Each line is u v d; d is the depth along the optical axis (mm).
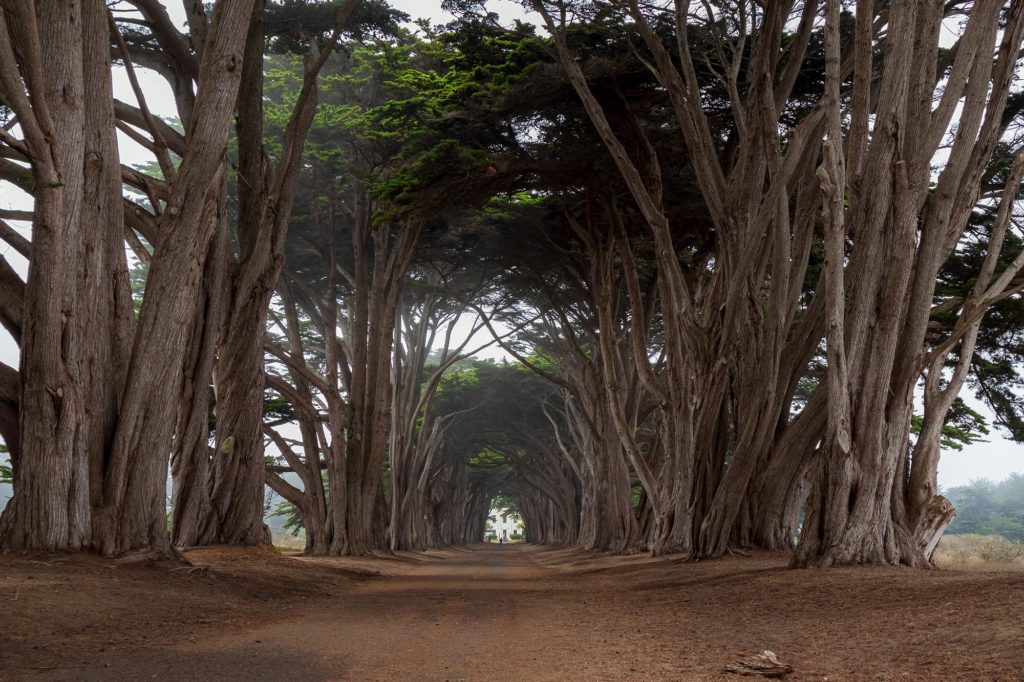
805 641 8180
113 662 6859
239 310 21625
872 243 13961
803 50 20375
